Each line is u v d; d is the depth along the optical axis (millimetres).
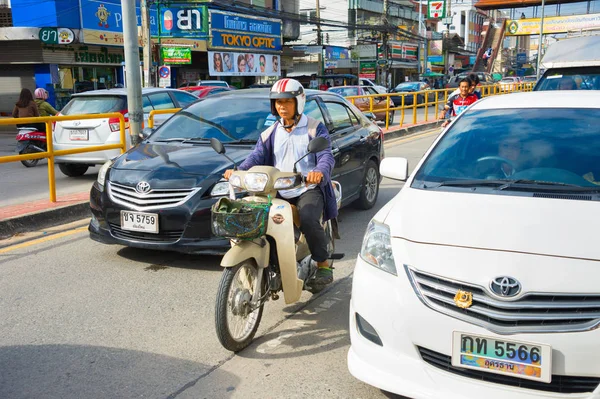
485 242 2779
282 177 3709
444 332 2641
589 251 2623
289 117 4027
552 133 3781
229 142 5969
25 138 12336
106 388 3309
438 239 2871
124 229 5312
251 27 33531
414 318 2725
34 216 6793
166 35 29828
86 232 6664
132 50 8711
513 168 3566
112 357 3684
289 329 4113
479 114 4188
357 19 50125
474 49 85625
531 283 2543
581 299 2488
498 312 2553
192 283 5004
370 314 2891
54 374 3469
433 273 2727
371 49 46000
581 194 3189
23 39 23656
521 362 2506
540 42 42125
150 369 3529
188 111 6688
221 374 3471
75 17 24484
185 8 29781
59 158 10258
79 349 3797
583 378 2477
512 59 77875
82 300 4637
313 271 4227
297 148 4082
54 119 7473
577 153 3570
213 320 4254
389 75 48594
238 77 35469
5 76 25234
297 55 39938
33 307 4496
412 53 54250
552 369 2473
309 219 3928
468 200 3207
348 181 6996
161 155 5711
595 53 9695
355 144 7105
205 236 5070
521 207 3053
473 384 2605
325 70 44156
